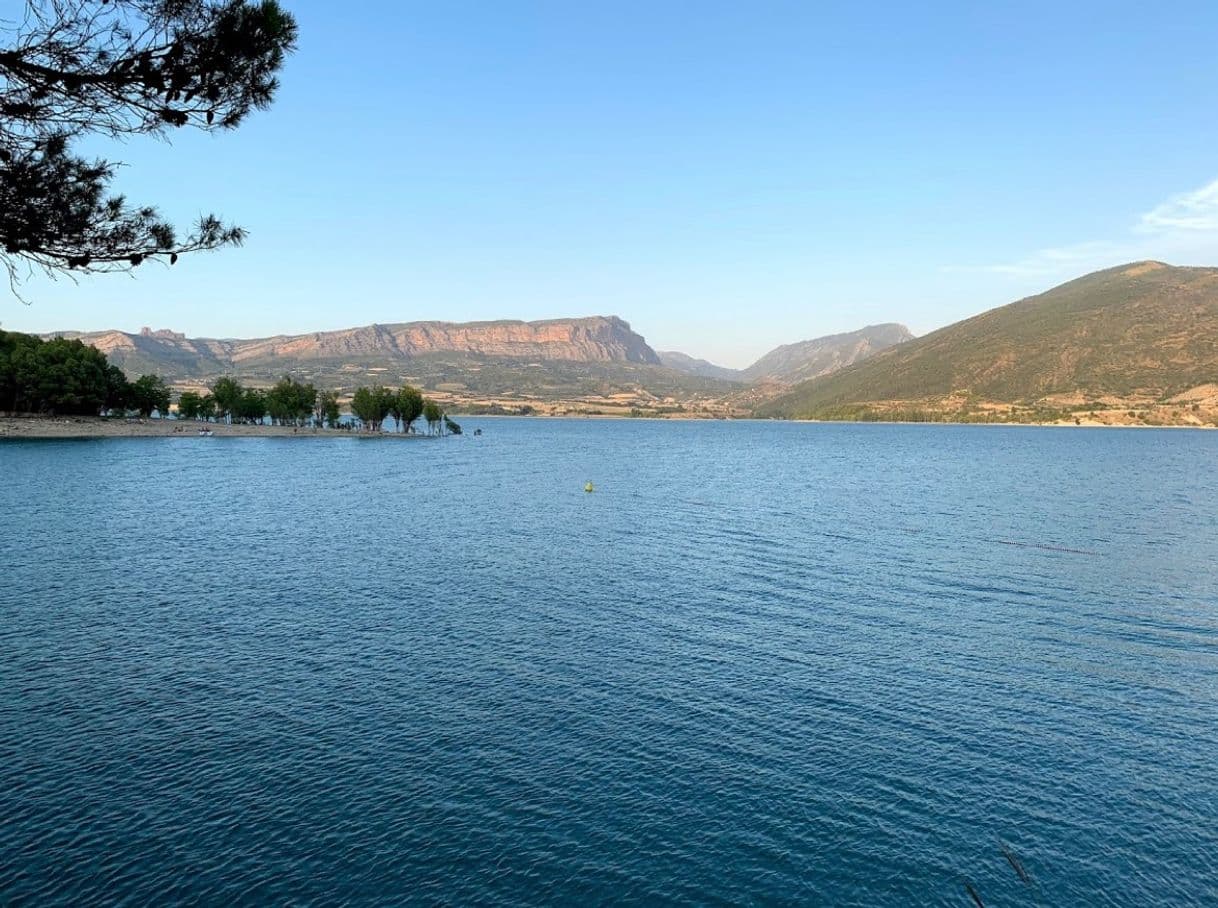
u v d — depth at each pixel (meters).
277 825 23.53
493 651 38.25
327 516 82.19
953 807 25.05
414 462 161.50
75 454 152.88
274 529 73.19
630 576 54.62
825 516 85.75
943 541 69.62
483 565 57.97
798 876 21.72
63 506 84.44
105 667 35.47
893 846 23.09
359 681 34.25
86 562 56.97
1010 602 48.34
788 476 137.62
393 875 21.41
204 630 41.03
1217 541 70.38
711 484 122.25
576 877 21.50
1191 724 30.88
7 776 25.81
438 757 27.64
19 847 22.16
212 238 16.58
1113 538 71.69
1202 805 25.30
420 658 37.16
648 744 28.80
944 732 29.97
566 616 44.31
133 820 23.59
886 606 47.16
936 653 38.62
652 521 81.12
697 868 21.98
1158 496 106.50
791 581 53.47
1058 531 75.69
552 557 61.22
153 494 96.94
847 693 33.50
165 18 13.98
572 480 126.88
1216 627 43.47
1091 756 28.28
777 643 39.84
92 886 20.72
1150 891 21.39
